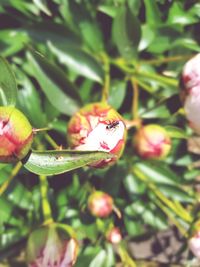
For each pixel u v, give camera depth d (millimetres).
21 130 277
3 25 432
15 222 420
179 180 449
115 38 400
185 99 341
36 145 404
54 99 366
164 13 431
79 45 415
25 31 408
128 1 417
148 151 364
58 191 427
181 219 440
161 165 430
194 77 334
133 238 475
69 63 411
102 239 433
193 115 342
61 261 344
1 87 281
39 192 417
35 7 413
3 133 274
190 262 409
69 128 315
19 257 473
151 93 422
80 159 257
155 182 428
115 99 412
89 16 416
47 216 361
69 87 366
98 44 422
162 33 419
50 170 263
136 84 413
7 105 281
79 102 369
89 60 410
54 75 362
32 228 422
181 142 441
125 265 410
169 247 490
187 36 421
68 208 422
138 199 437
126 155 411
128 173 423
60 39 411
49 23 407
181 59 400
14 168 374
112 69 435
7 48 408
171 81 406
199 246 372
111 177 417
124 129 309
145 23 435
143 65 433
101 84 425
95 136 305
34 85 431
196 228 373
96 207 384
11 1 408
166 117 411
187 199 430
